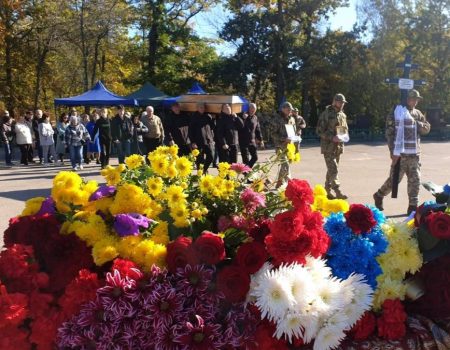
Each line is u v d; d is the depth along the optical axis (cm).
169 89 3747
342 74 3888
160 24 3659
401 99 848
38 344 245
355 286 251
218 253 244
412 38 3975
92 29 3284
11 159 2050
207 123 1327
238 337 233
